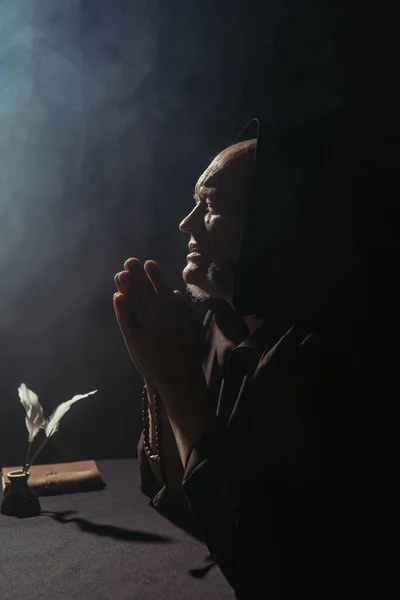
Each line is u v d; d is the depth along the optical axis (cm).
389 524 104
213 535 107
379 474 105
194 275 137
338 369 109
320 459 105
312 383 109
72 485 176
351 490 105
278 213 122
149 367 124
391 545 104
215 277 135
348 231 122
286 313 125
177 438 118
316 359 110
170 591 117
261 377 115
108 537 142
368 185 131
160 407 156
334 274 119
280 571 102
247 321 146
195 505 109
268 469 107
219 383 160
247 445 111
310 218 122
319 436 106
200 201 137
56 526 149
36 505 157
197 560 130
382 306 115
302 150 127
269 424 110
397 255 123
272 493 105
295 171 124
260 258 122
